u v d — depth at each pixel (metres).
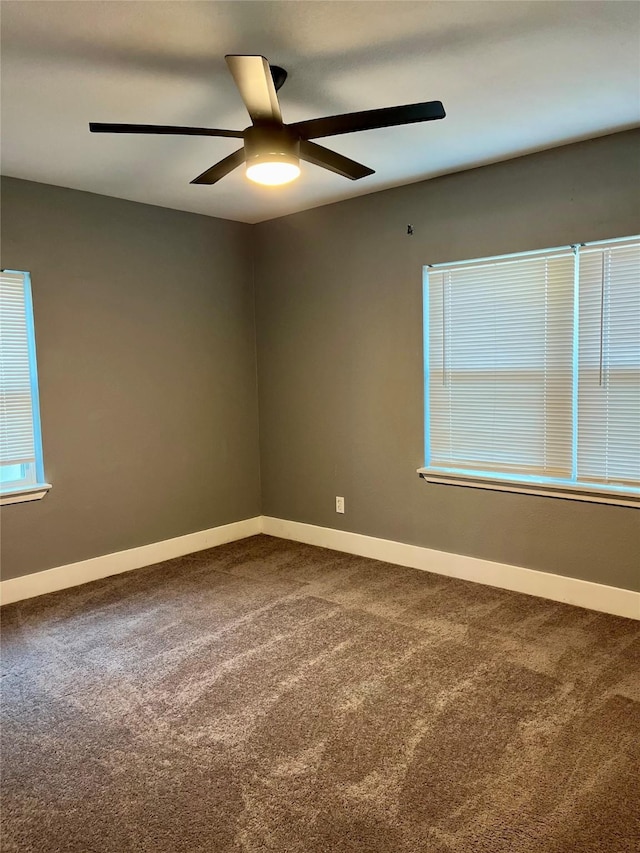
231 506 4.71
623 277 3.02
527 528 3.45
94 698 2.47
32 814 1.83
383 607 3.34
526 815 1.78
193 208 4.19
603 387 3.13
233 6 1.80
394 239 3.86
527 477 3.45
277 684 2.55
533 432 3.40
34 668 2.73
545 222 3.22
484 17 1.91
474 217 3.49
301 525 4.66
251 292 4.77
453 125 2.80
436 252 3.67
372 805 1.84
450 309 3.67
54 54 2.06
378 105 2.56
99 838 1.73
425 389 3.84
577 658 2.71
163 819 1.80
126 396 4.00
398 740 2.15
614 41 2.07
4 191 3.38
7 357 3.46
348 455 4.29
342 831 1.74
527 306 3.35
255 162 2.14
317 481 4.52
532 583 3.46
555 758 2.04
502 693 2.44
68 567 3.75
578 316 3.18
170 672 2.67
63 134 2.77
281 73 2.24
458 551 3.77
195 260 4.36
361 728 2.23
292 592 3.60
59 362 3.66
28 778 2.00
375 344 4.04
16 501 3.50
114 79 2.25
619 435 3.10
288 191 3.82
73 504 3.77
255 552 4.41
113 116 2.59
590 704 2.35
